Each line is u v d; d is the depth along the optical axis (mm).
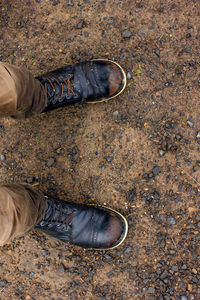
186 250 1824
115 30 1856
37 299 1914
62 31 1896
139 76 1837
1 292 1933
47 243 1896
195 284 1811
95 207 1840
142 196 1844
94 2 1864
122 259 1856
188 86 1822
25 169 1920
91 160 1874
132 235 1851
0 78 1186
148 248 1844
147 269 1845
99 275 1871
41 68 1916
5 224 1155
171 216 1833
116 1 1849
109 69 1769
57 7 1895
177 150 1821
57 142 1893
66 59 1896
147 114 1837
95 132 1867
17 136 1917
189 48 1822
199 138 1811
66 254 1891
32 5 1914
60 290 1895
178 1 1818
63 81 1712
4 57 1932
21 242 1910
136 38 1844
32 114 1602
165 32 1834
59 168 1896
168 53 1834
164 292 1824
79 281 1883
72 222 1752
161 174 1831
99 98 1812
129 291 1854
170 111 1828
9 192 1263
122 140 1850
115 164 1856
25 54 1924
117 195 1863
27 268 1916
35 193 1515
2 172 1932
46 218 1642
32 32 1918
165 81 1831
